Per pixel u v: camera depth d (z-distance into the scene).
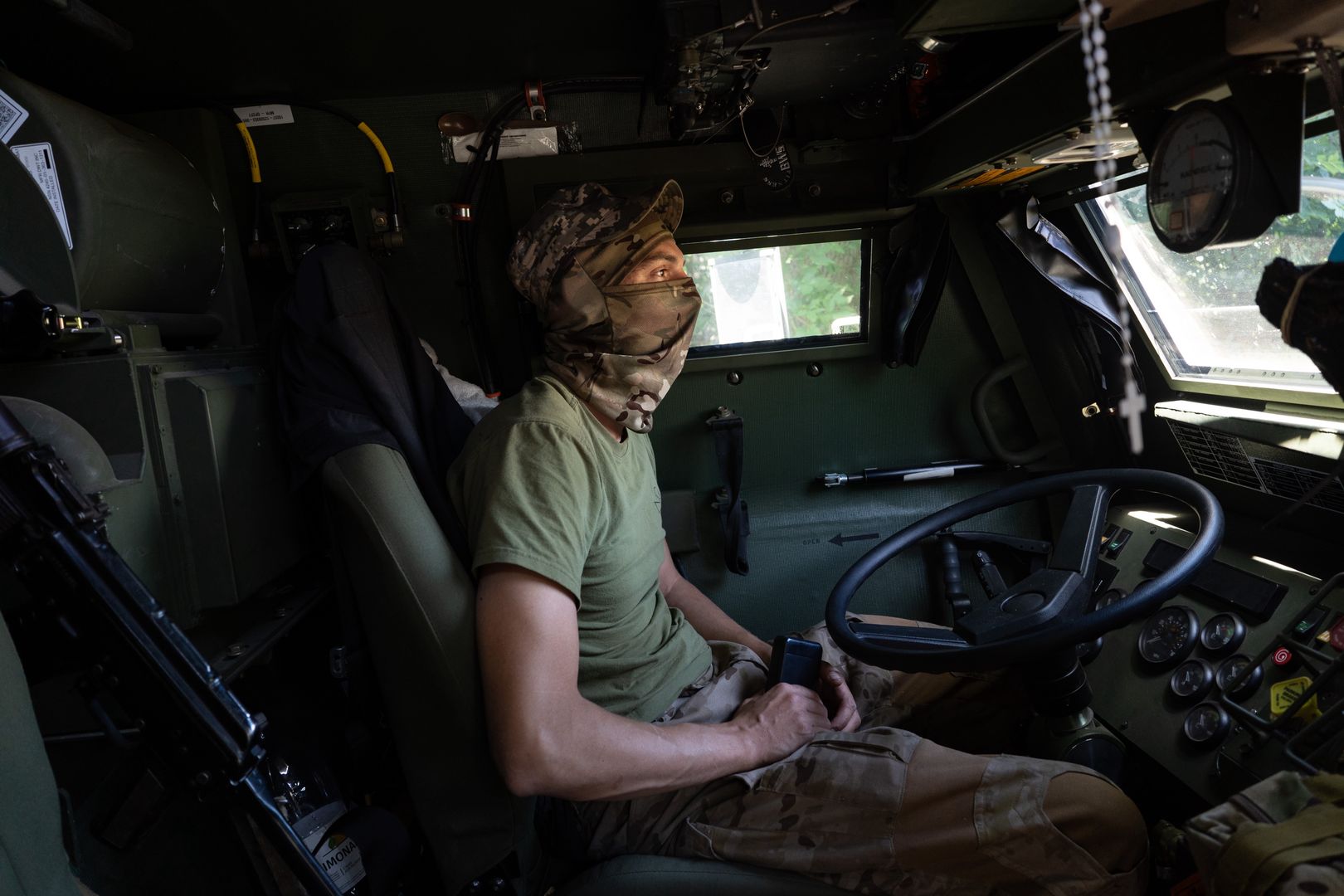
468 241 2.27
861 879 1.38
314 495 1.66
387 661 1.39
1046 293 2.20
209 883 1.56
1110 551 2.02
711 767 1.45
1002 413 2.48
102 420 1.34
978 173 1.86
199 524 1.42
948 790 1.34
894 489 2.47
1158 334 2.03
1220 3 1.03
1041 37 1.54
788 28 1.62
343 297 1.61
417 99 2.20
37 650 1.15
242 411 1.54
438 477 1.66
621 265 1.53
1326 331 1.04
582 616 1.54
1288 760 1.33
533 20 1.82
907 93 2.10
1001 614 1.48
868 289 2.32
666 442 2.40
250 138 2.17
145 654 1.11
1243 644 1.58
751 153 2.20
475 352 2.33
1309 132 1.34
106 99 2.11
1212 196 1.09
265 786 1.19
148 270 1.61
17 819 0.89
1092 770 1.38
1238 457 1.83
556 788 1.30
